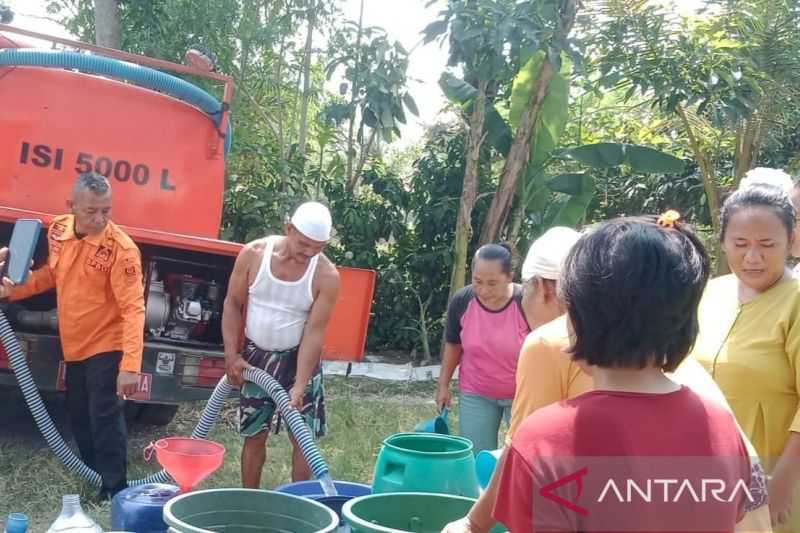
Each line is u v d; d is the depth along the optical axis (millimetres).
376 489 3033
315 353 4449
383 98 10523
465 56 9758
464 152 11344
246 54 11039
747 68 9781
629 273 1597
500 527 2469
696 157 10547
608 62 10047
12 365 4770
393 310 11430
